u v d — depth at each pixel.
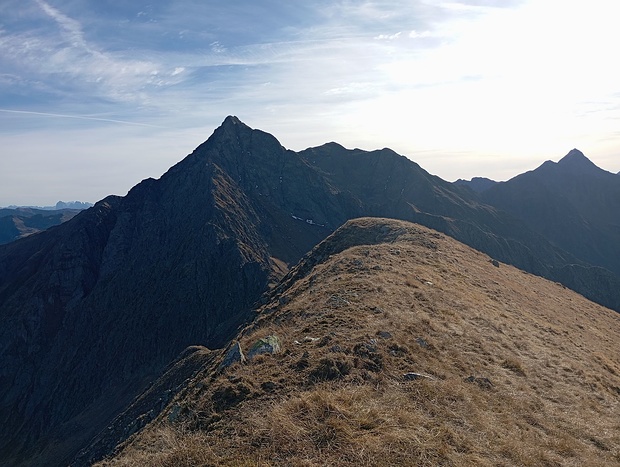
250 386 13.93
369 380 13.97
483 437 11.67
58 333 127.56
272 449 10.27
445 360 16.73
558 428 13.45
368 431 10.85
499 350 19.55
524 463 10.83
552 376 18.09
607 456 12.32
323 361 14.80
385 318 19.95
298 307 24.94
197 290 125.06
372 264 32.81
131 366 109.94
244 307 119.06
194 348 63.06
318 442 10.38
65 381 112.69
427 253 42.09
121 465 12.37
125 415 49.66
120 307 129.00
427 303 23.77
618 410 16.14
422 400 13.08
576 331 34.19
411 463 9.76
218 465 9.97
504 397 14.69
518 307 33.41
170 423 14.39
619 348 34.69
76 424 90.50
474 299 28.59
